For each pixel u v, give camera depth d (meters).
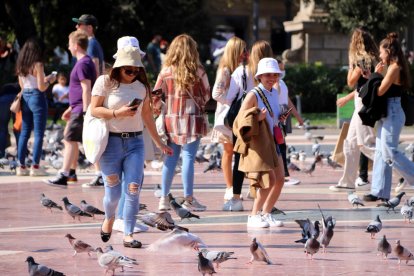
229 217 16.58
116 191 13.28
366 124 18.47
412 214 16.12
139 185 13.27
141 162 13.22
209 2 80.75
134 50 13.05
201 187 21.66
